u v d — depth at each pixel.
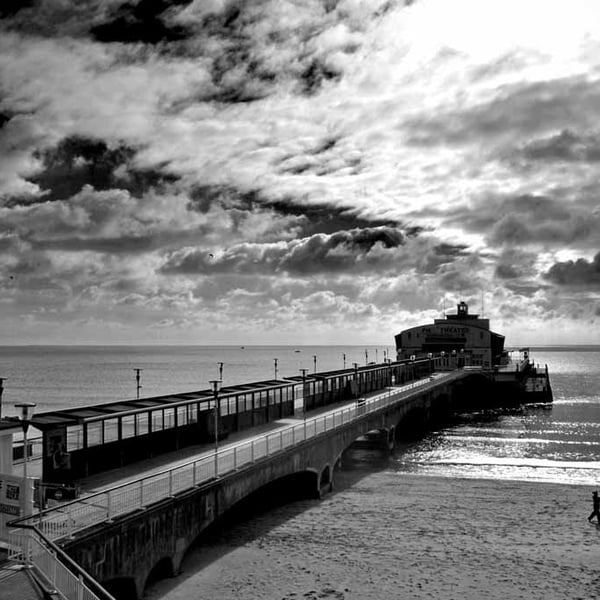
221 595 24.03
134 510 21.38
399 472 49.72
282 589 24.95
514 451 61.03
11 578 15.45
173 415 35.31
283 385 45.59
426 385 73.62
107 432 31.16
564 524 35.00
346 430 45.28
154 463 29.73
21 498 17.50
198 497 25.30
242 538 31.34
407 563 28.36
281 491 40.31
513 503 39.44
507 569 27.91
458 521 35.22
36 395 130.75
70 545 18.22
